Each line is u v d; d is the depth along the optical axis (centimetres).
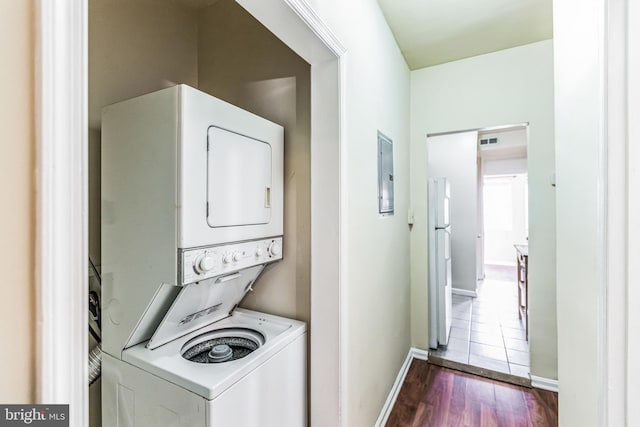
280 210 147
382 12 192
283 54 153
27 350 37
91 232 135
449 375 246
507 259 802
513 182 788
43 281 38
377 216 184
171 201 101
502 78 241
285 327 141
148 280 108
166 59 165
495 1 184
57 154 39
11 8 36
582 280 99
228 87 170
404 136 254
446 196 295
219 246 114
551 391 223
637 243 61
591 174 89
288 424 130
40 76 38
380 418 187
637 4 60
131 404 115
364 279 163
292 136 151
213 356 121
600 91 66
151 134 105
